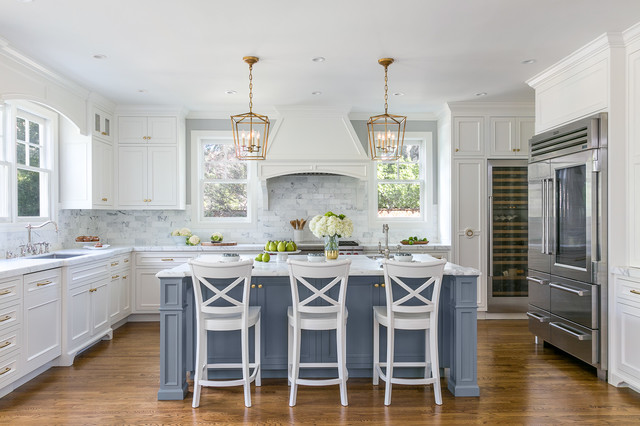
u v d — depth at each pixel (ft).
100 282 14.33
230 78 14.38
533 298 14.28
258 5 9.36
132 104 17.63
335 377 11.11
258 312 10.38
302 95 16.47
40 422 8.87
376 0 9.16
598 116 11.25
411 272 9.38
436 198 19.72
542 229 13.62
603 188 11.14
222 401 9.90
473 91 16.11
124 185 17.81
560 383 11.06
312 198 19.44
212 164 19.61
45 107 14.83
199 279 9.38
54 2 9.13
